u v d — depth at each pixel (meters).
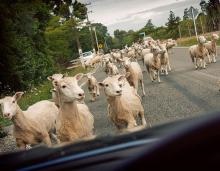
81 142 2.23
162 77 27.86
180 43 87.00
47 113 12.62
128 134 2.14
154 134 1.94
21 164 1.97
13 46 28.11
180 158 1.45
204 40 28.19
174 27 136.12
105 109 19.88
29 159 1.98
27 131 11.74
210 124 1.47
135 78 19.27
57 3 23.05
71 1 23.09
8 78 28.36
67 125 9.79
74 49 99.12
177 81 24.08
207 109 14.84
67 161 1.91
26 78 37.91
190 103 16.36
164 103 17.45
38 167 1.92
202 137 1.46
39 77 44.66
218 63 30.17
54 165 1.91
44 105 12.81
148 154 1.48
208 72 25.92
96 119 17.27
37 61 45.69
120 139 2.03
